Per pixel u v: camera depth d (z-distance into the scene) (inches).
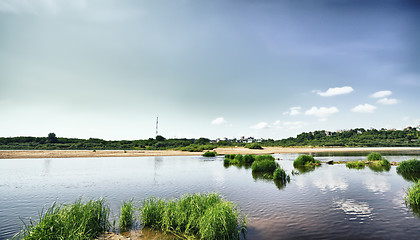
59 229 285.4
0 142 3474.4
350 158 1708.9
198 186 697.6
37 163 1428.4
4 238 326.6
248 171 1045.8
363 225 362.6
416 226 354.0
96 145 3688.5
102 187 689.6
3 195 595.2
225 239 318.3
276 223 379.6
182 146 3978.8
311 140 5221.5
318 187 657.6
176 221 365.1
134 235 334.3
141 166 1269.7
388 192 577.9
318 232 339.0
